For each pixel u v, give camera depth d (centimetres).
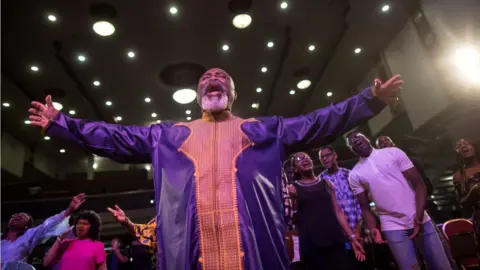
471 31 682
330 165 354
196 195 133
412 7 795
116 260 598
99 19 725
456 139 830
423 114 857
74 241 332
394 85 143
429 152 918
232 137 150
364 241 322
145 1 705
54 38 784
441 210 725
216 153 143
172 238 129
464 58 705
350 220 318
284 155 151
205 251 124
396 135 1016
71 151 1467
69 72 905
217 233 127
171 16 747
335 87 1070
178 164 144
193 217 130
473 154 361
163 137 154
